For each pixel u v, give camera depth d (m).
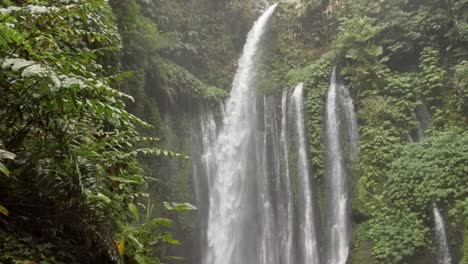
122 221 3.68
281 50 16.25
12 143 2.93
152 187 11.47
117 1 9.23
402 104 12.08
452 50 12.07
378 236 10.28
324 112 13.55
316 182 12.73
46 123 3.02
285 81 15.13
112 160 3.84
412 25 12.70
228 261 13.22
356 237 10.81
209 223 13.12
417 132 11.87
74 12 3.56
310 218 12.52
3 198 2.83
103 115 3.57
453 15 12.09
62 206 2.95
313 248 12.18
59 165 3.09
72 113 3.27
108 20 5.93
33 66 2.57
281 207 13.26
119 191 4.05
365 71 12.81
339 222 11.91
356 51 13.18
